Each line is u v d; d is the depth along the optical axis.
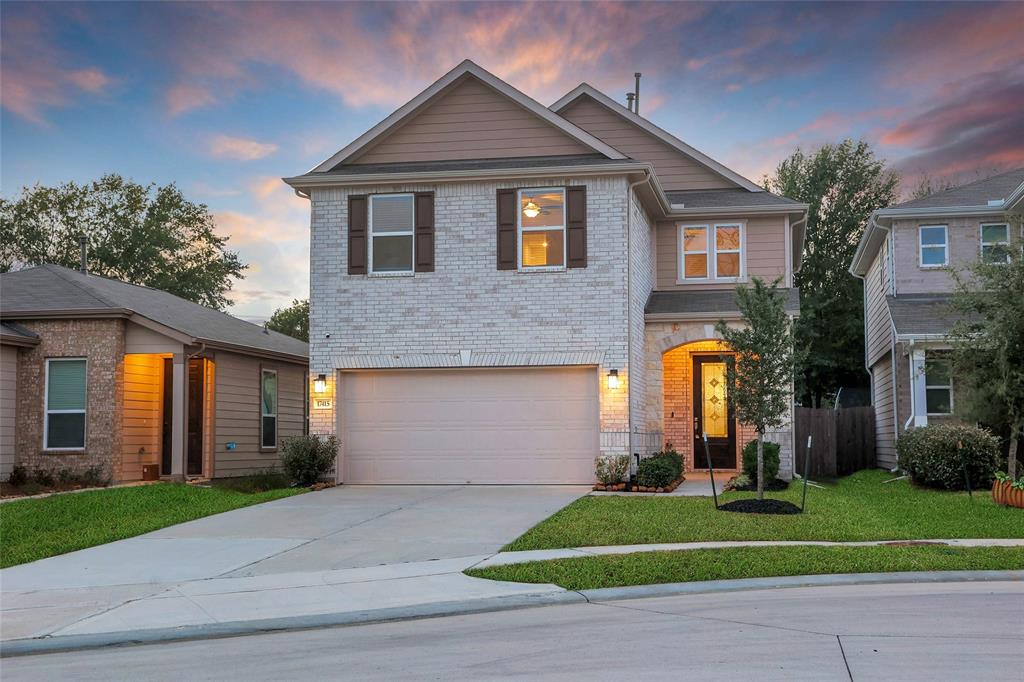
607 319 17.58
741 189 22.33
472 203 18.16
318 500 15.70
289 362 24.38
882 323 24.80
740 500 14.30
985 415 15.90
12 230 40.75
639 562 9.88
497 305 17.94
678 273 21.22
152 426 20.11
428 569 9.83
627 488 16.83
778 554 10.32
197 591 9.04
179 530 12.75
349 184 18.39
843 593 8.79
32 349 18.92
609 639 7.02
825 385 40.97
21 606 8.56
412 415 18.30
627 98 25.62
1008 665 6.10
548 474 17.80
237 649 7.08
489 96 19.12
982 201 23.14
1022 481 14.85
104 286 21.19
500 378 18.11
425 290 18.16
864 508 14.48
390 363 18.16
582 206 17.80
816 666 6.11
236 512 14.38
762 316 14.02
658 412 19.55
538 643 6.95
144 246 41.31
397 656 6.66
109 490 16.89
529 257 18.00
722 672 6.00
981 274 16.16
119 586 9.34
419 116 19.31
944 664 6.14
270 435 23.31
